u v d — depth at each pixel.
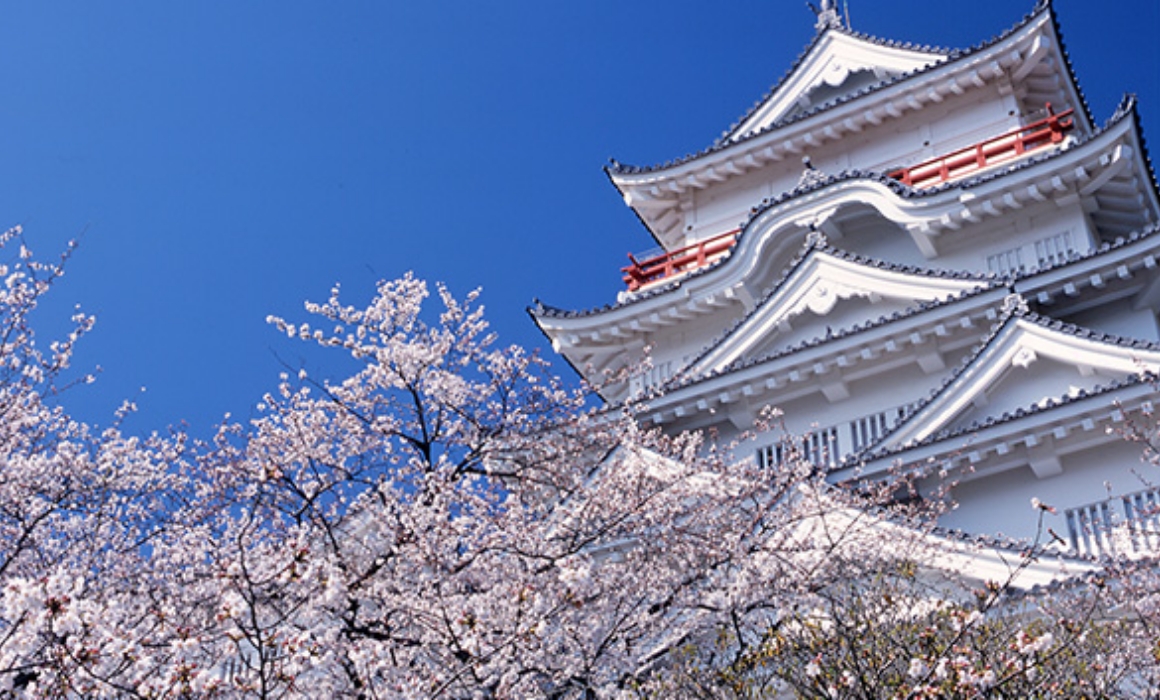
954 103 32.38
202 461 12.69
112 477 12.35
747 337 25.92
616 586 12.22
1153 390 17.89
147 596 11.36
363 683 10.31
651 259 32.66
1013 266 26.70
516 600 10.88
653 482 13.49
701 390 24.06
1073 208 26.69
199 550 11.80
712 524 13.45
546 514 13.19
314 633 10.98
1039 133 29.56
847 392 23.78
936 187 27.25
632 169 34.81
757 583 12.66
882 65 34.12
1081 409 18.28
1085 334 19.81
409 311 14.46
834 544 13.70
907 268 24.78
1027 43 30.77
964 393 20.20
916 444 19.06
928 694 9.69
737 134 35.69
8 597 7.96
